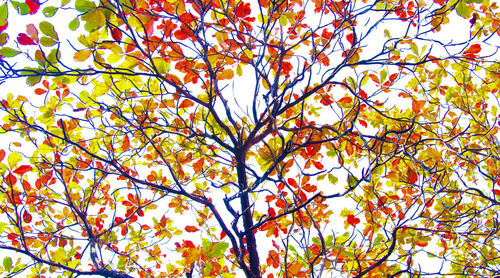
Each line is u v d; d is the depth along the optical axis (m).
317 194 2.57
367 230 3.81
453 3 2.79
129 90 3.69
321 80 3.26
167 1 2.93
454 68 3.96
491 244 3.82
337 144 3.81
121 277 2.90
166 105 3.93
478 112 3.94
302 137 3.84
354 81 3.48
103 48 2.54
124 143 4.09
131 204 4.32
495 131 3.84
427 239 3.59
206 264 3.15
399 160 3.86
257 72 3.13
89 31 2.26
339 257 3.34
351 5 3.03
